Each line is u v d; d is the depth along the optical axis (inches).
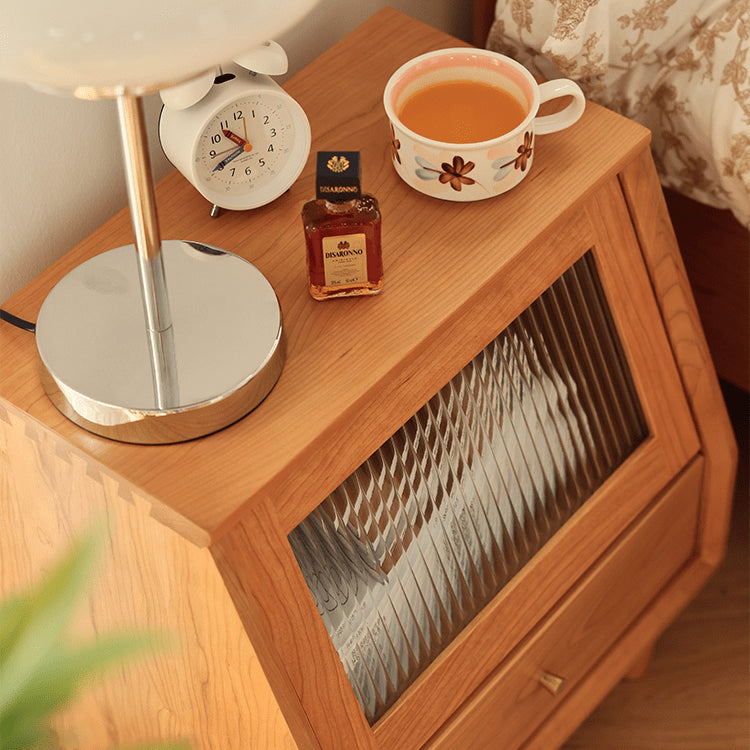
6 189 52.7
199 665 51.3
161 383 48.7
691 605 73.7
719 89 59.2
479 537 55.4
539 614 57.9
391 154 54.8
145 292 48.4
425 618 54.6
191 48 40.9
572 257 54.6
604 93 61.0
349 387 49.8
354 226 49.8
